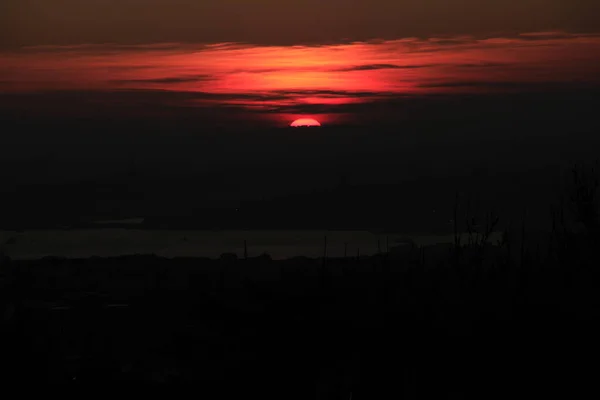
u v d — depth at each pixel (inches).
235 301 1300.4
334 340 1108.5
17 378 1117.1
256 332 1194.0
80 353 1293.1
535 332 1024.2
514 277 1173.1
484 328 1047.0
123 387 1124.5
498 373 1008.2
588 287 1077.8
